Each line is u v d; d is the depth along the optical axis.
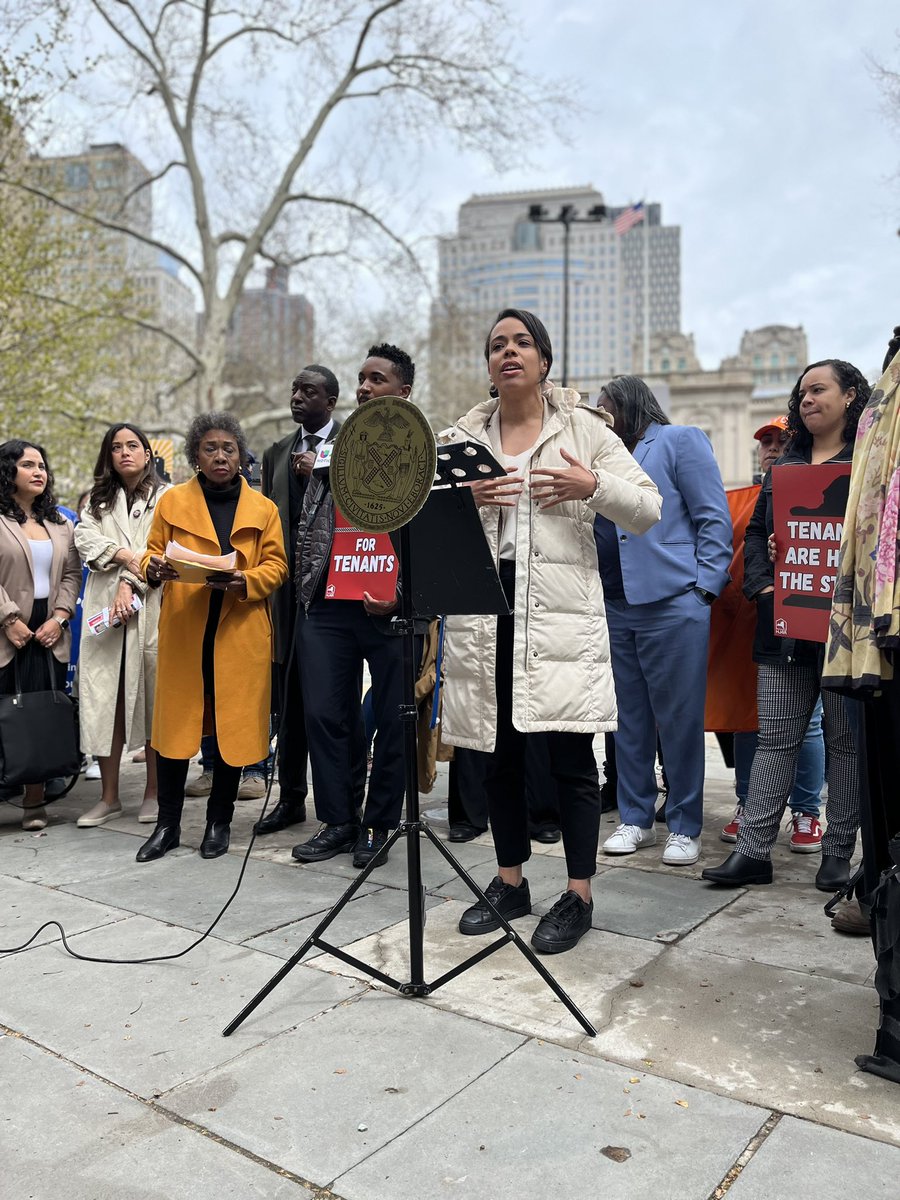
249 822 4.74
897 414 2.30
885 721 2.45
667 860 3.91
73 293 15.92
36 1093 2.16
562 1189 1.78
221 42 19.52
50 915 3.36
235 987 2.71
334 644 4.05
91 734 4.66
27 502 4.93
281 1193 1.79
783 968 2.80
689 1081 2.16
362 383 4.09
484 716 2.94
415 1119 2.02
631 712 4.15
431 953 2.94
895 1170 1.82
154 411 20.59
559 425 2.94
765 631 3.59
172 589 4.12
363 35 19.25
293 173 20.16
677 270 188.75
